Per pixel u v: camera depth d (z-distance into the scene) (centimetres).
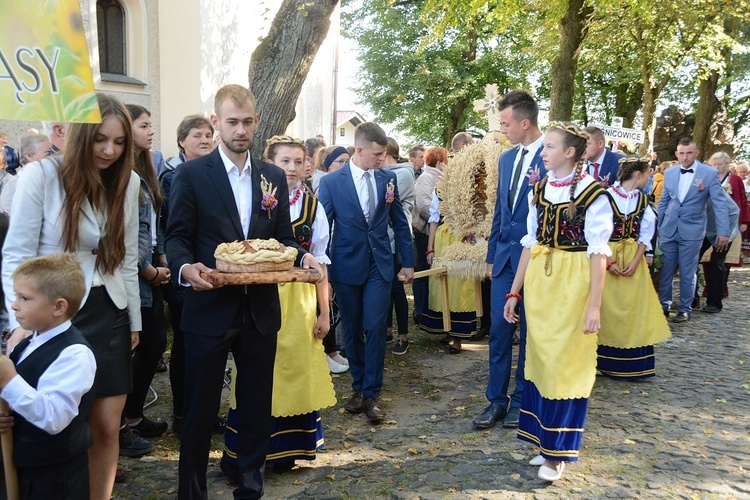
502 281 450
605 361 564
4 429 237
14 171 664
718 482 361
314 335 379
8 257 269
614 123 1169
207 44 1062
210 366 302
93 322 285
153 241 407
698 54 1906
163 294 420
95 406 289
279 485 365
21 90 224
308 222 387
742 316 841
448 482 364
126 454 395
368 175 482
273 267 289
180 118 1030
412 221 752
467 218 624
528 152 449
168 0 999
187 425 306
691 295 810
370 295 473
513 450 409
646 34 1875
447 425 459
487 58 2644
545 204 375
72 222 274
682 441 421
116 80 944
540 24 2038
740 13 1867
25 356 246
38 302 240
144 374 406
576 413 357
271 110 677
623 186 566
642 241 556
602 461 390
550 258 369
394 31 2680
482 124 2730
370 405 468
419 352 662
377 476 375
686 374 577
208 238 310
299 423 376
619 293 551
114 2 962
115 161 288
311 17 670
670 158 2445
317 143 723
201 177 308
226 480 370
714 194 805
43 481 243
